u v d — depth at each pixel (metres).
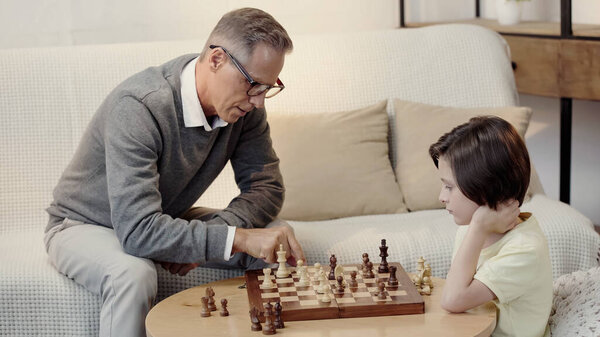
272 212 2.07
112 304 1.73
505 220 1.52
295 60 2.73
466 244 1.53
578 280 1.81
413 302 1.55
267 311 1.47
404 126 2.68
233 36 1.78
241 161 2.10
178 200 2.03
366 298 1.58
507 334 1.57
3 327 1.90
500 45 2.88
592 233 2.22
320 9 3.40
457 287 1.53
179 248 1.77
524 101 3.90
